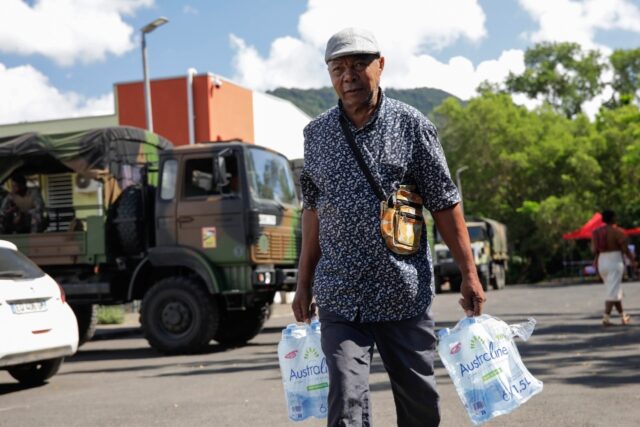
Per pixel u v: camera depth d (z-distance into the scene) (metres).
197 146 13.23
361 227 3.64
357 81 3.66
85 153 13.35
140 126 31.59
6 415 7.54
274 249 13.45
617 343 11.18
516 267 58.44
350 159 3.68
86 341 14.92
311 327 4.15
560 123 61.88
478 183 58.91
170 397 8.10
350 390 3.52
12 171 13.77
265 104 35.66
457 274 36.78
